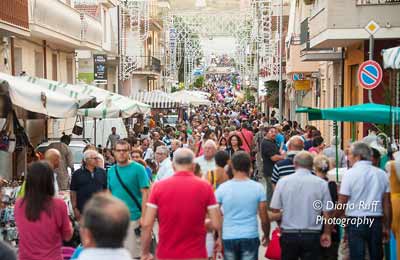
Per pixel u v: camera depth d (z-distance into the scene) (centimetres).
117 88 7238
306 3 4338
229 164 1584
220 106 11719
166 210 1112
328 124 4619
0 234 1541
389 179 1377
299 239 1310
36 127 3519
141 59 8500
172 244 1112
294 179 1319
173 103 5541
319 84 5291
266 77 7862
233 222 1312
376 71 2184
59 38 3662
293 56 5309
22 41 3353
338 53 4034
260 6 7425
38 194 1105
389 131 2184
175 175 1138
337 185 1591
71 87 2675
